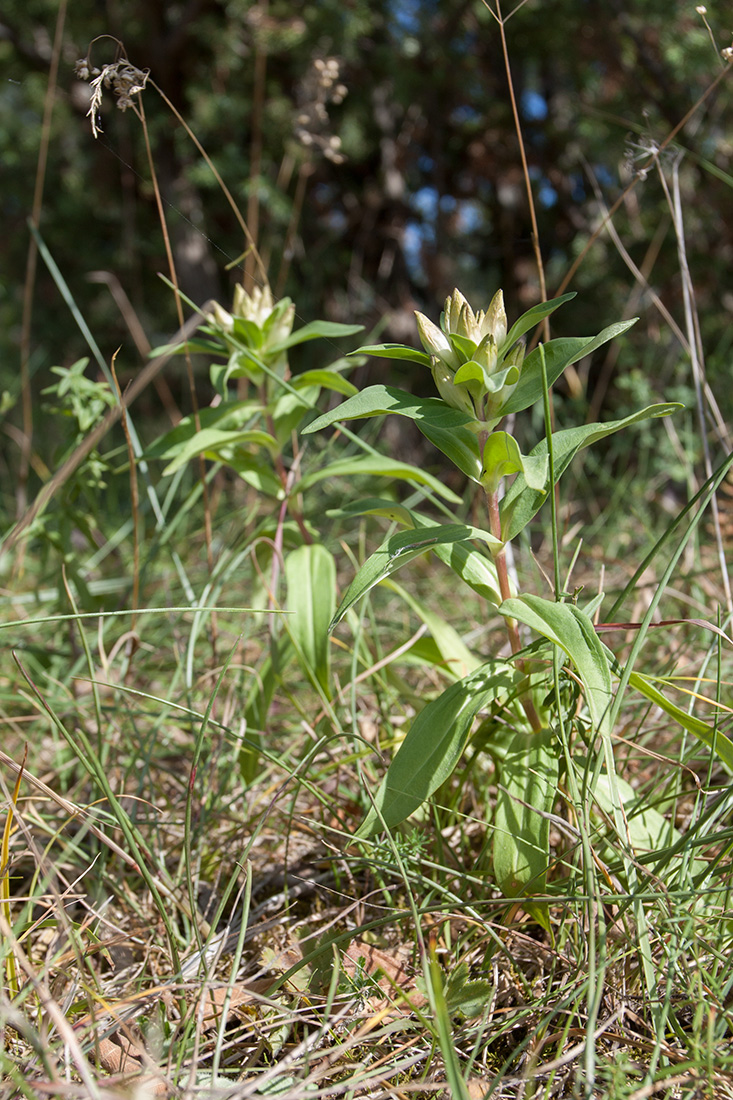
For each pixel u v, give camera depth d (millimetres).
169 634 707
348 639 664
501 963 436
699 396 557
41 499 489
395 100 1810
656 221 1518
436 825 466
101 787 438
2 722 603
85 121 1966
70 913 477
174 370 1977
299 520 593
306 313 1644
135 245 1980
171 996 412
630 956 421
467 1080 387
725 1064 376
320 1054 383
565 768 451
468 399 447
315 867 502
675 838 464
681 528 774
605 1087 377
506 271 2012
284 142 1723
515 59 1728
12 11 1967
